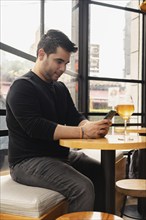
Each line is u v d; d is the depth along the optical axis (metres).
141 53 5.05
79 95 4.31
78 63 4.29
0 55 2.23
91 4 4.37
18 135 1.61
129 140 1.48
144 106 5.06
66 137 1.52
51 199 1.42
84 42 4.28
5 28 2.30
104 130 1.56
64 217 1.09
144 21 5.05
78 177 1.46
